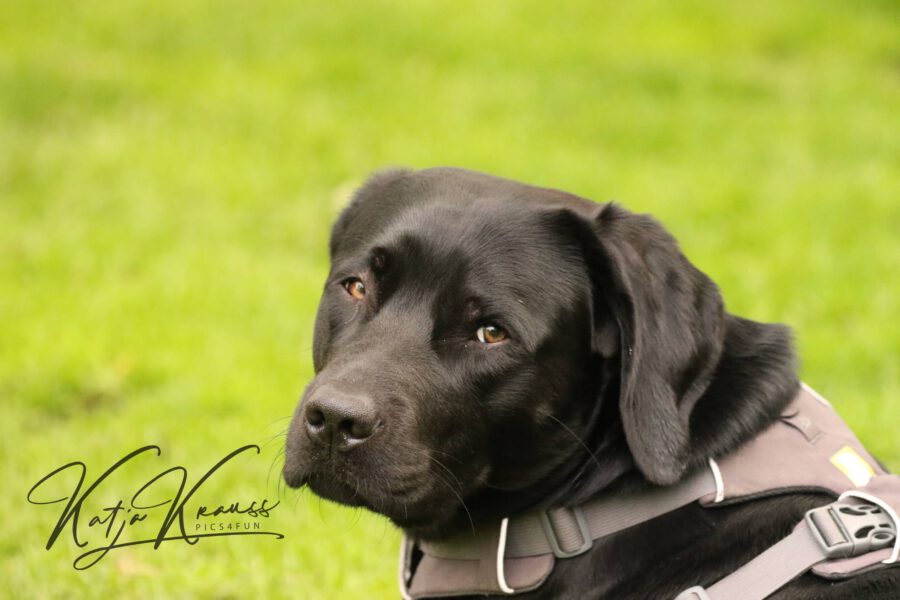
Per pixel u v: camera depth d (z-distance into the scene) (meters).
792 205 15.91
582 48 23.75
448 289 5.54
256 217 16.53
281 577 7.99
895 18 27.12
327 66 22.58
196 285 13.70
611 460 5.51
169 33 24.36
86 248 15.16
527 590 5.47
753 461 5.34
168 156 18.28
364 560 8.22
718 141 19.53
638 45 24.41
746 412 5.41
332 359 5.61
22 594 7.80
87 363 11.73
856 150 19.08
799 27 26.08
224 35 24.28
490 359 5.46
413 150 18.44
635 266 5.34
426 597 5.78
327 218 16.41
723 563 5.19
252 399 10.93
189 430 10.23
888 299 13.03
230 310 13.24
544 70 22.73
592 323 5.61
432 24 24.78
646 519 5.36
